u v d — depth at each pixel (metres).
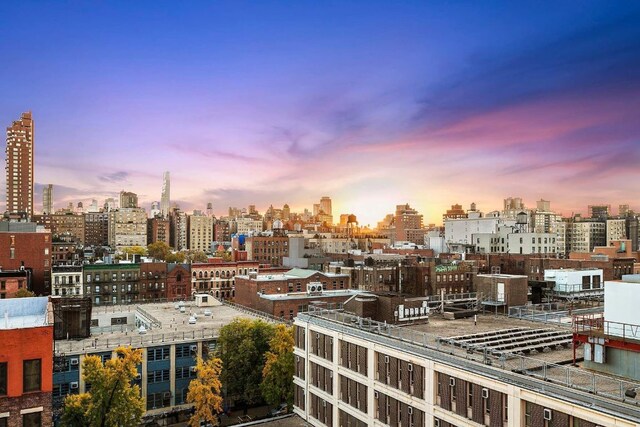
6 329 36.53
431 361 42.31
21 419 36.72
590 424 30.30
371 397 49.44
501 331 50.44
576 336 38.97
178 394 77.81
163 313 100.25
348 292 108.94
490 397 36.94
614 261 132.88
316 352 59.94
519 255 163.00
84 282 140.88
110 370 55.06
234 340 74.00
